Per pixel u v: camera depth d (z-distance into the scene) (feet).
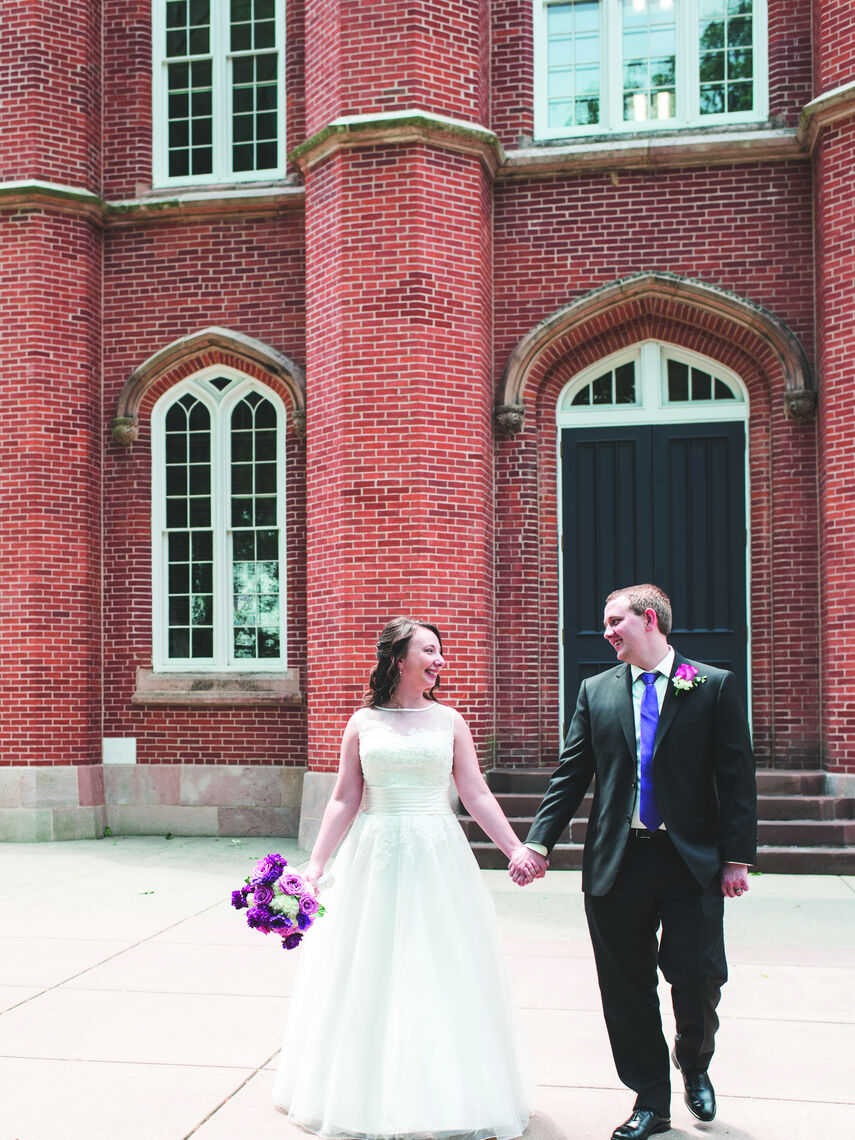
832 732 29.60
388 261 31.12
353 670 30.55
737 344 32.83
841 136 30.19
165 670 35.76
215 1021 15.40
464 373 31.48
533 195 33.94
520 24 34.37
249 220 35.81
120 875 27.45
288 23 35.94
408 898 11.64
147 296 36.29
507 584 33.35
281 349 35.40
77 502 34.99
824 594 30.66
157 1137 11.43
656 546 33.40
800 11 32.86
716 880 11.33
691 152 32.81
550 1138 11.37
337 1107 11.16
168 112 36.96
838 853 26.76
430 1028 11.18
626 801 11.47
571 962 18.80
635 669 11.94
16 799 33.60
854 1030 14.99
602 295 32.96
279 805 34.24
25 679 33.99
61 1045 14.38
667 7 34.30
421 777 12.14
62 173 35.37
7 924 21.84
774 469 32.37
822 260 30.76
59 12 35.55
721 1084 12.91
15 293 34.71
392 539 30.55
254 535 35.76
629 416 33.81
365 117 31.32
